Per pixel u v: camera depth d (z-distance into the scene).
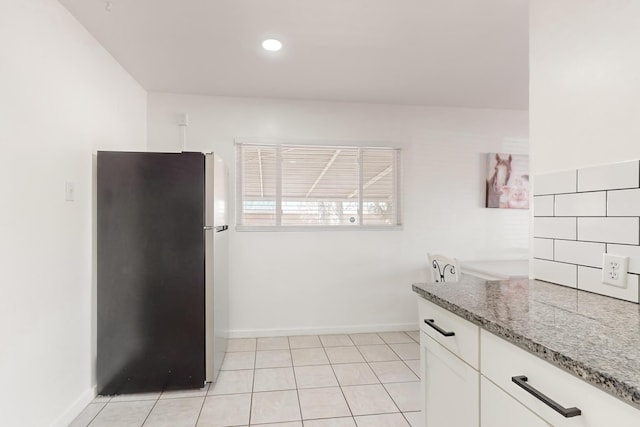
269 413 2.01
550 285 1.40
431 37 2.13
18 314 1.54
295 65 2.54
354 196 3.42
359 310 3.39
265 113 3.26
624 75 1.13
